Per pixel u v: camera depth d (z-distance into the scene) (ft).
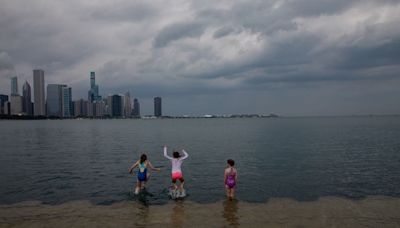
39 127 399.24
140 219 36.86
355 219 36.58
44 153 107.24
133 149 122.01
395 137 169.58
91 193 50.06
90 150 117.70
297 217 37.35
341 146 123.24
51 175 65.87
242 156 96.48
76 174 67.00
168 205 42.78
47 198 47.26
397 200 45.24
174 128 368.07
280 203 43.70
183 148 124.47
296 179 60.95
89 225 34.96
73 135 222.48
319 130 257.96
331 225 34.63
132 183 57.67
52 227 34.37
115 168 75.10
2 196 48.52
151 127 408.67
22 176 64.75
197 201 44.88
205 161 86.94
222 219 36.68
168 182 58.34
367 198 46.55
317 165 77.87
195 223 35.40
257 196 47.91
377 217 37.32
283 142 145.89
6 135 219.61
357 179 60.59
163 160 89.71
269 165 78.33
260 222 35.60
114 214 38.83
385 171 68.90
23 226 34.73
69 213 39.34
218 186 54.90
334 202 44.16
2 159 91.45
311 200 45.55
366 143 135.23
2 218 37.47
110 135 223.10
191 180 60.34
